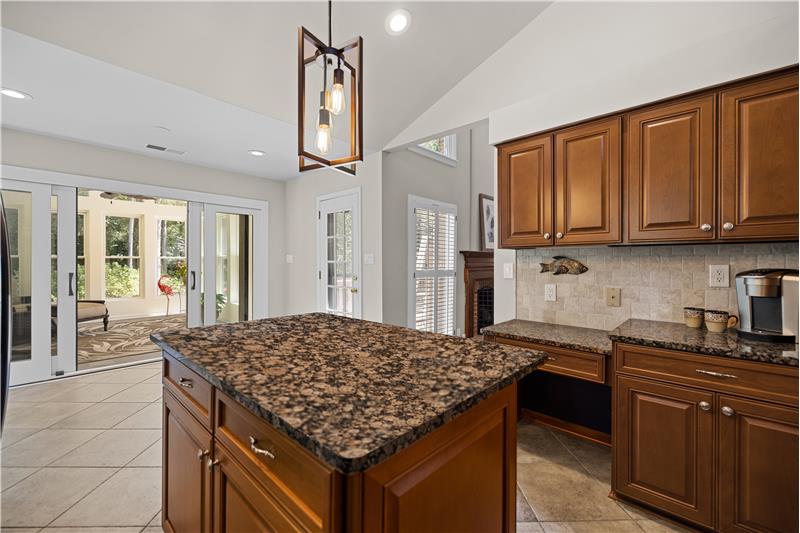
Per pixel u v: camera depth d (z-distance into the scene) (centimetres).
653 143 185
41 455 216
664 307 206
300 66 129
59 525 161
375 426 71
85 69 226
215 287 462
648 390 163
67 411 276
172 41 215
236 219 484
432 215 459
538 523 164
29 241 329
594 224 204
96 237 644
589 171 206
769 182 155
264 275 506
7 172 317
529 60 248
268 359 115
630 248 217
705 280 194
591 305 231
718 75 168
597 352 185
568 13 231
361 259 410
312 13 218
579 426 242
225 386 94
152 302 707
